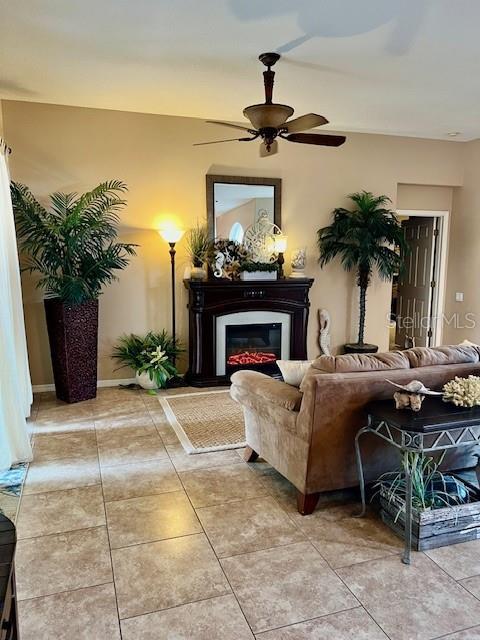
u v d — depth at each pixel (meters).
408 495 2.36
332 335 6.36
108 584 2.19
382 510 2.72
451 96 4.55
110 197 5.21
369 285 6.37
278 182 5.80
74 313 4.70
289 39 3.29
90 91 4.44
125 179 5.25
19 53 3.53
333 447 2.72
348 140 6.04
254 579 2.22
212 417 4.43
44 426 4.19
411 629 1.93
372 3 2.79
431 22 3.04
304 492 2.74
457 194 6.79
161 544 2.50
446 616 2.00
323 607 2.05
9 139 4.84
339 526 2.67
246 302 5.46
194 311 5.29
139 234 5.38
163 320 5.58
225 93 4.48
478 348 3.13
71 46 3.40
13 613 1.43
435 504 2.56
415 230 7.50
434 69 3.84
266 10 2.88
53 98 4.69
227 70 3.87
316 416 2.61
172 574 2.26
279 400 2.88
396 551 2.45
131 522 2.70
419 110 5.04
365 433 2.78
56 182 5.04
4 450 3.31
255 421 3.30
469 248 6.64
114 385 5.48
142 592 2.14
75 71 3.90
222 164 5.58
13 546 1.38
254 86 4.28
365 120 5.44
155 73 3.95
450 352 3.02
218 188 5.58
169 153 5.36
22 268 4.97
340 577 2.24
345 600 2.09
